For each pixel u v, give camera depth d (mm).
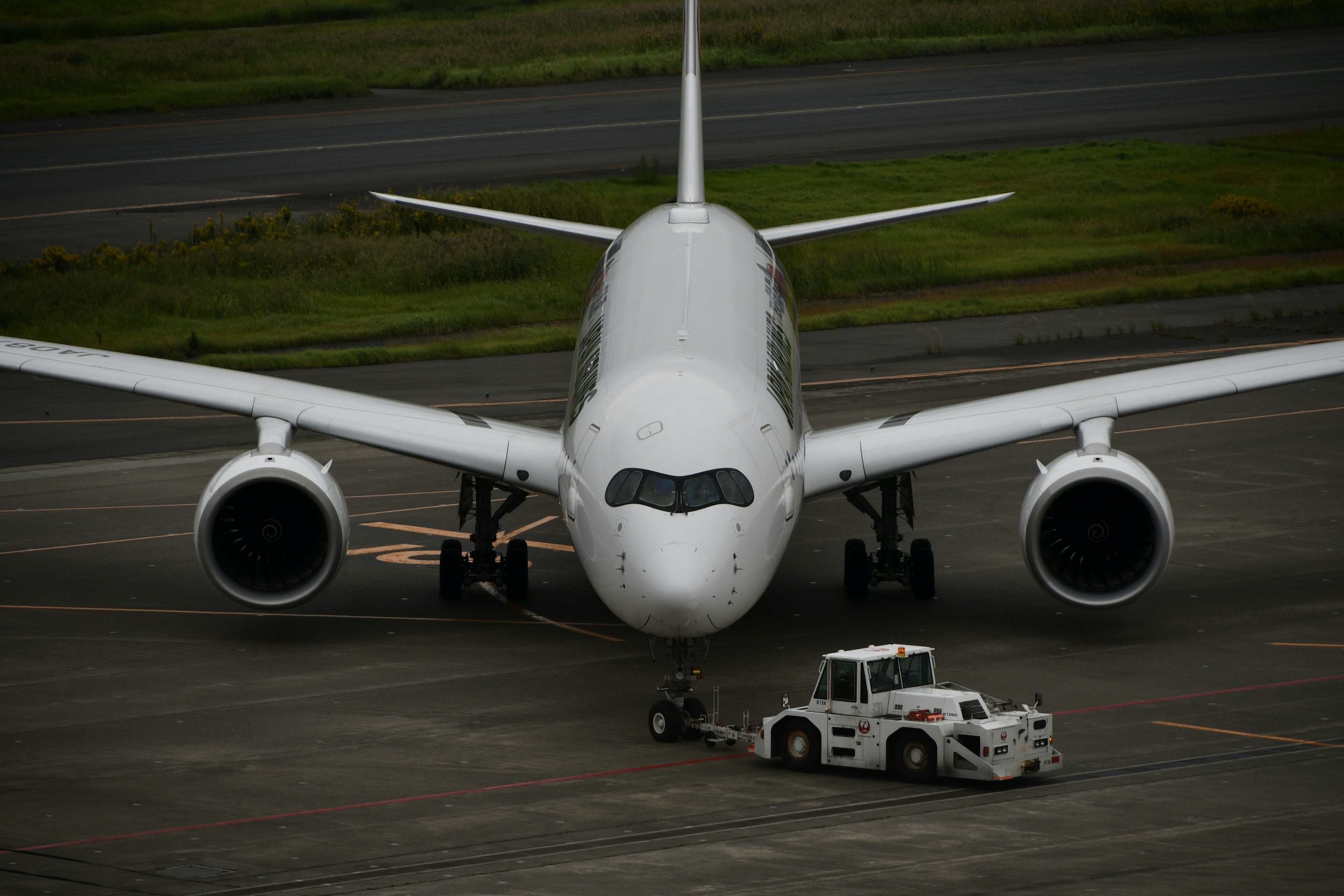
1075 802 59750
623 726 71750
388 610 92875
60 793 62594
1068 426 88250
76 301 194375
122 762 66625
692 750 68438
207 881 52719
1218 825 56688
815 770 65250
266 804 61125
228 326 191125
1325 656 80375
